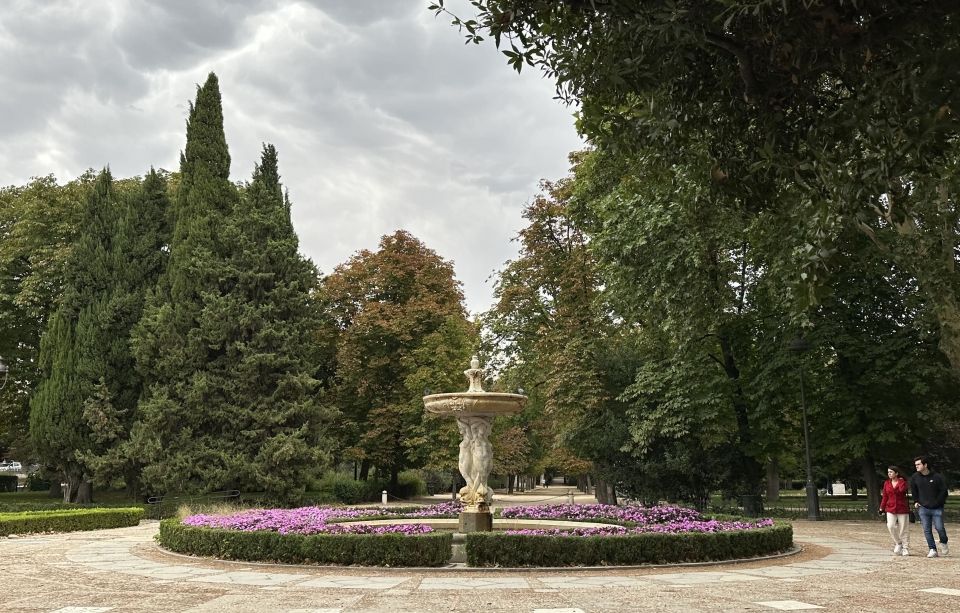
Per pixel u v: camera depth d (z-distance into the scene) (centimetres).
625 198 2247
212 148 3225
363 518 1670
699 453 2402
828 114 537
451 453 3534
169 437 2841
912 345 2227
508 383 3253
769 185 611
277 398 3019
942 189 1842
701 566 1158
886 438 2222
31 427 2855
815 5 452
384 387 3847
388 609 768
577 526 1571
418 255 3969
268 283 3133
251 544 1228
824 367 2305
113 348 2934
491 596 856
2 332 3300
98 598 864
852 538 1684
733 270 2222
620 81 543
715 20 456
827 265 524
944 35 441
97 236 3055
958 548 1427
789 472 4238
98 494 3328
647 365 2438
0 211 3494
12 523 1958
